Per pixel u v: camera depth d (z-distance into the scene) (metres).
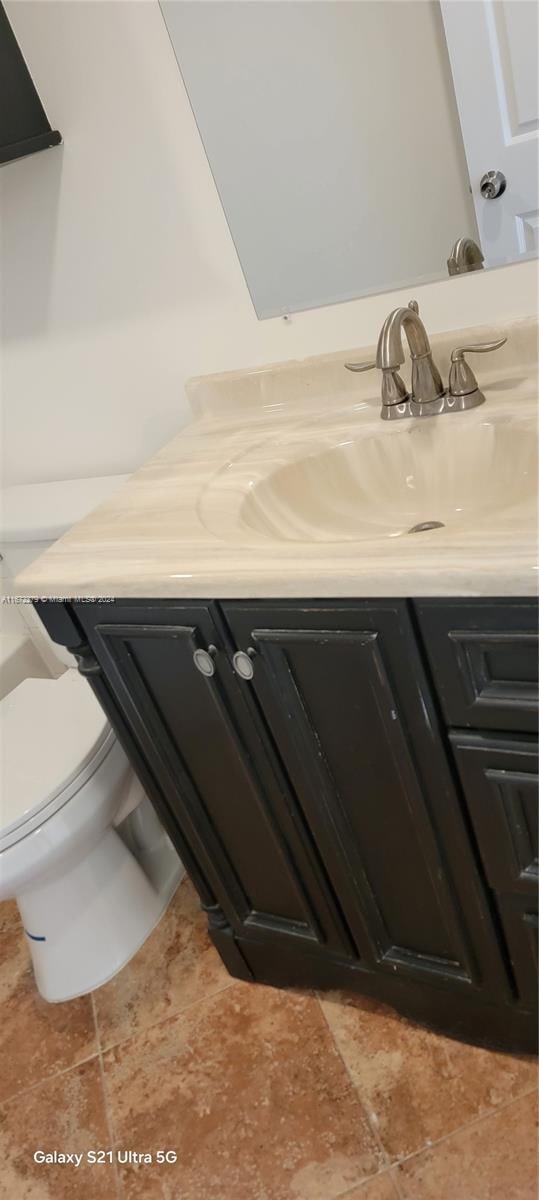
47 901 1.35
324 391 1.28
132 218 1.27
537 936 0.97
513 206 1.05
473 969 1.06
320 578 0.77
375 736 0.90
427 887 1.02
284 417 1.26
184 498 1.07
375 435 1.11
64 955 1.40
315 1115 1.16
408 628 0.78
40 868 1.21
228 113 1.12
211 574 0.84
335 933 1.18
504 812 0.86
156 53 1.12
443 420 1.06
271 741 1.00
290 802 1.04
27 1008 1.46
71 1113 1.26
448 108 1.01
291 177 1.14
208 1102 1.22
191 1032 1.33
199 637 0.93
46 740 1.30
